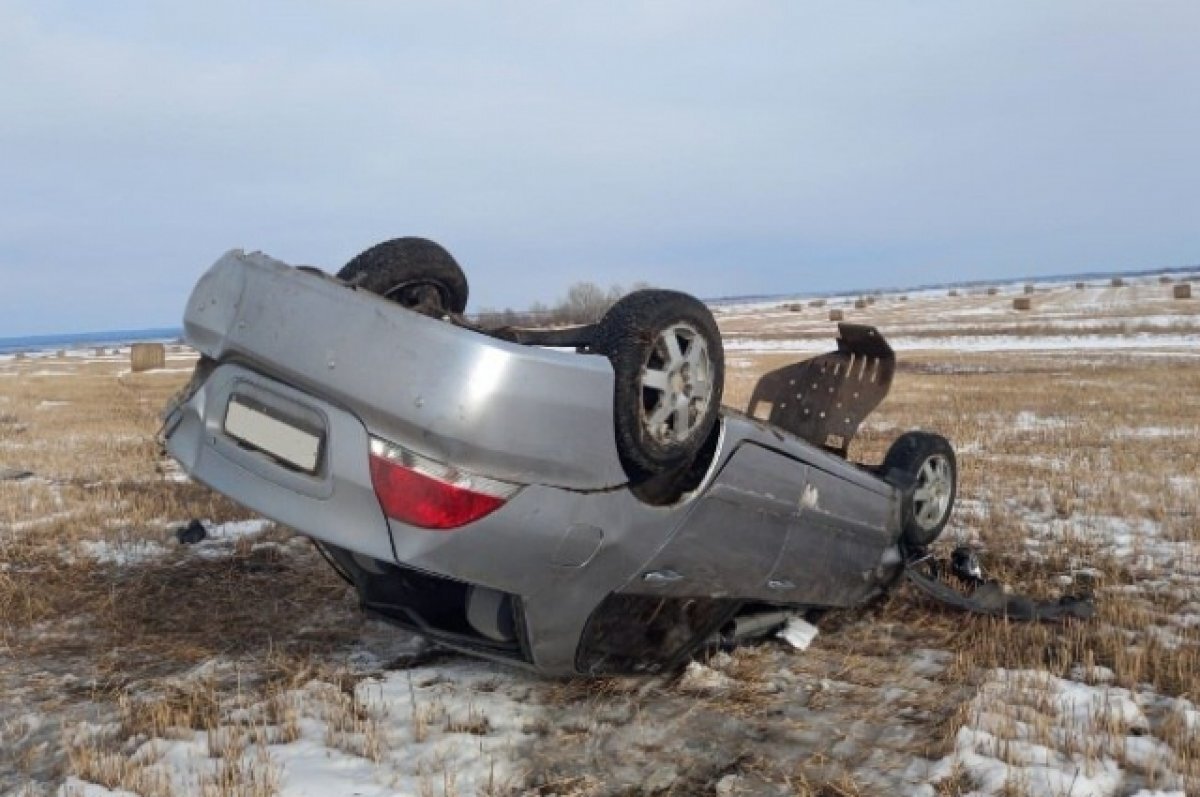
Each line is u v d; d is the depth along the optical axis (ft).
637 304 13.62
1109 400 64.18
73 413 67.31
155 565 23.24
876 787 12.69
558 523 12.72
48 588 21.36
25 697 15.65
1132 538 26.48
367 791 12.31
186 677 16.30
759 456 15.49
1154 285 324.60
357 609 19.88
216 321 13.62
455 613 15.33
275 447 12.94
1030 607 19.27
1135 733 14.17
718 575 15.24
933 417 56.59
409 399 11.96
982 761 13.14
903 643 18.38
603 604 13.91
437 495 12.00
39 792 12.61
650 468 13.61
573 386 12.66
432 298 16.15
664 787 12.71
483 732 14.11
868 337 22.21
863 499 18.22
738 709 14.97
